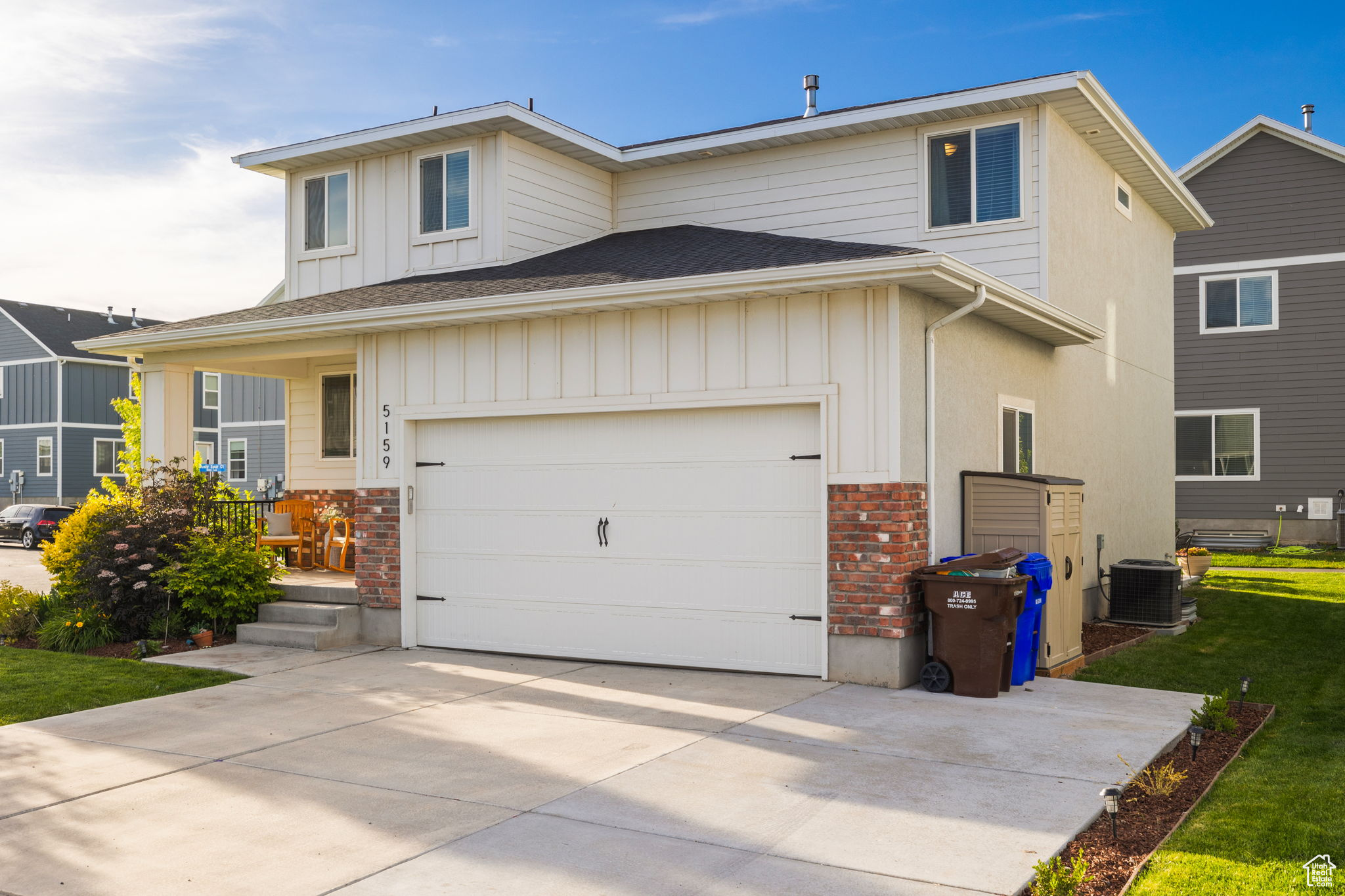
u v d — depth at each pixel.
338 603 12.38
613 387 10.68
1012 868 5.12
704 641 10.30
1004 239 12.34
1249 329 24.86
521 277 11.98
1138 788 6.49
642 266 11.36
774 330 9.87
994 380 11.42
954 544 10.30
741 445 10.13
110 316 45.75
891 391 9.31
